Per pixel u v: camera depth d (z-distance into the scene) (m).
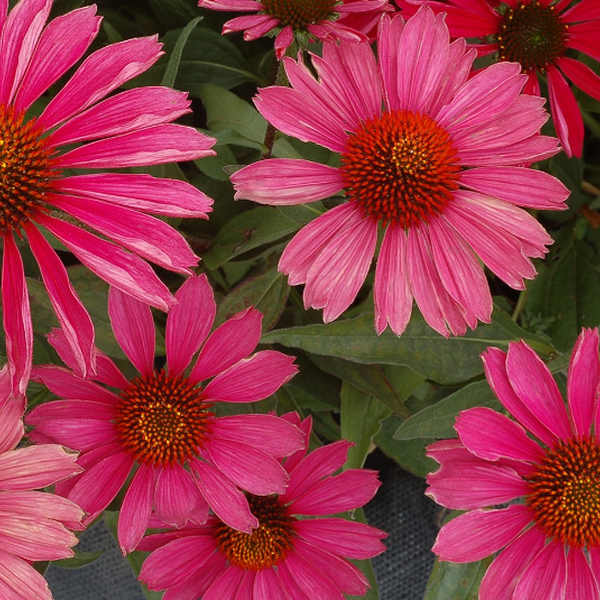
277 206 0.83
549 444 0.83
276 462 0.82
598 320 0.94
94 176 0.80
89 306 0.85
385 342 0.85
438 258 0.82
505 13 0.87
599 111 0.92
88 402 0.82
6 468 0.79
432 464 0.93
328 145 0.81
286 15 0.83
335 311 0.81
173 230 0.79
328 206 0.85
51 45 0.80
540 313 0.94
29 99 0.80
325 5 0.83
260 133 0.89
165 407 0.83
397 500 0.98
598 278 0.95
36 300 0.84
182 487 0.83
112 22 0.91
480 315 0.82
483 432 0.81
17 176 0.79
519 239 0.82
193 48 0.90
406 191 0.82
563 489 0.83
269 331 0.85
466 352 0.85
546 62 0.88
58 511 0.79
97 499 0.81
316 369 0.89
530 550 0.83
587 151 0.98
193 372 0.83
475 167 0.83
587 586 0.83
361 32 0.84
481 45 0.87
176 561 0.84
